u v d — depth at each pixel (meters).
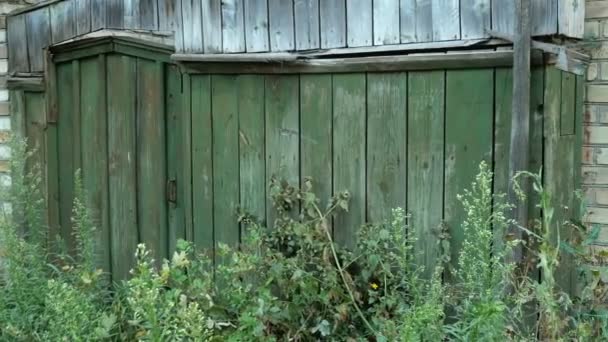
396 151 2.84
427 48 2.77
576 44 2.87
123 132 3.61
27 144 3.85
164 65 3.44
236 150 3.20
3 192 3.51
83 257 3.23
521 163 2.52
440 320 2.26
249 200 3.18
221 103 3.22
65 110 3.84
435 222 2.78
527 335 2.34
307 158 3.04
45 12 3.81
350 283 2.79
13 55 3.94
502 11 2.62
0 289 2.83
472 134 2.68
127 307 2.92
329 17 2.97
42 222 3.76
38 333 2.62
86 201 3.62
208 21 3.23
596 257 2.73
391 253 2.68
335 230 2.99
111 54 3.61
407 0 2.80
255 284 2.96
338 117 2.96
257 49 3.13
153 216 3.54
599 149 3.02
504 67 2.61
